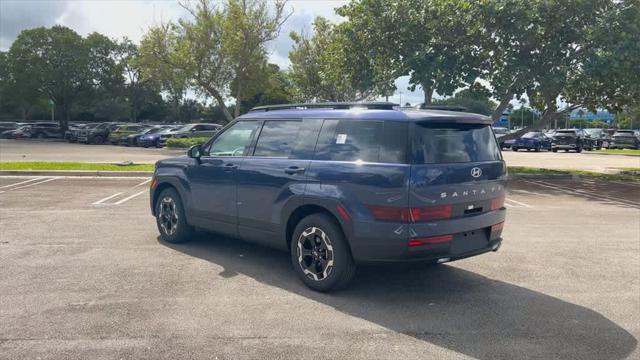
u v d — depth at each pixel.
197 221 6.72
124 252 6.78
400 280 5.77
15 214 9.54
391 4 17.41
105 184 14.10
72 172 15.91
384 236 4.72
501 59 16.66
